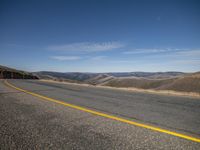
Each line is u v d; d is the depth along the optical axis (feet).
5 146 6.90
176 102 19.08
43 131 8.77
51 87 34.91
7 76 110.73
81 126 9.82
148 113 13.55
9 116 11.41
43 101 17.80
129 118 11.88
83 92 27.50
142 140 7.96
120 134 8.68
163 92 29.37
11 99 18.39
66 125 9.91
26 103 16.34
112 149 6.93
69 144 7.28
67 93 25.58
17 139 7.64
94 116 12.21
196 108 15.84
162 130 9.48
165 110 14.78
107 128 9.58
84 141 7.66
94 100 19.54
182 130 9.57
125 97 22.50
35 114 12.22
